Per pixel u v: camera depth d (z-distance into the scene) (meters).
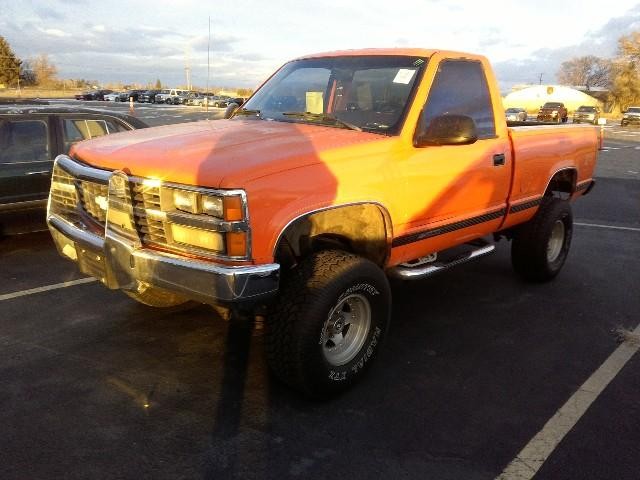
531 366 3.96
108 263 3.33
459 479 2.78
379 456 2.93
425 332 4.47
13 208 6.21
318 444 3.01
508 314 4.89
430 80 3.97
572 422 3.28
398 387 3.62
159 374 3.69
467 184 4.20
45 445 2.94
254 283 2.88
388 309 3.63
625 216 9.49
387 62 4.18
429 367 3.90
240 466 2.82
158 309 4.71
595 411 3.41
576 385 3.71
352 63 4.34
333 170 3.25
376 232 3.63
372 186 3.44
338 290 3.21
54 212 3.97
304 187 3.08
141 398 3.40
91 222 3.57
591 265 6.45
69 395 3.41
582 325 4.70
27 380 3.57
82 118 6.77
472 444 3.05
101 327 4.37
